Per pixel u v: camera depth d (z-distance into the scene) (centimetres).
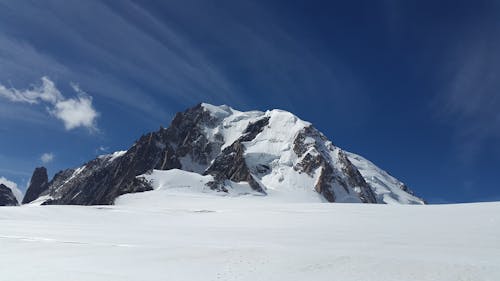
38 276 2189
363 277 2127
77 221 7725
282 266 2411
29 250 3164
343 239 3650
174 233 4431
